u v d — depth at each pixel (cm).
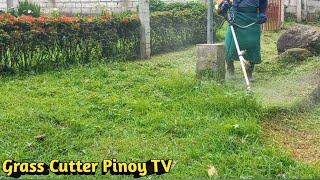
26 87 449
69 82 472
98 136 336
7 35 491
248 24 494
